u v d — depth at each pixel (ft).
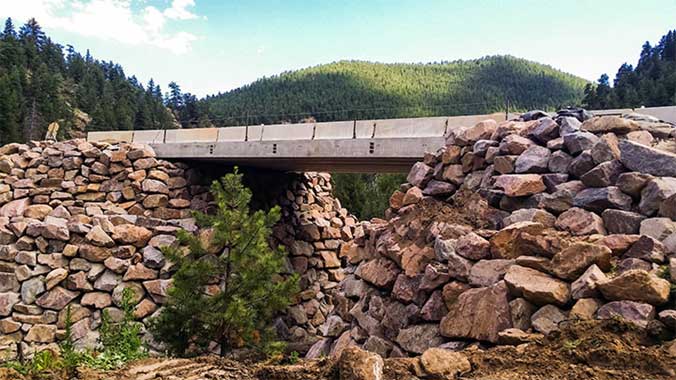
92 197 47.32
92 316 38.24
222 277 27.58
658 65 161.89
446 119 36.42
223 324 24.61
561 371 11.85
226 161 48.39
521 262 16.78
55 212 45.75
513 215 21.59
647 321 12.94
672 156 19.12
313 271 53.42
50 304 38.11
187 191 48.11
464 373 12.43
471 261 19.20
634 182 18.92
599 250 15.30
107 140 52.65
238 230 27.07
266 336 26.00
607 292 14.02
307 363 14.62
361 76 365.61
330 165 47.93
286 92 328.49
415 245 23.38
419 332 19.24
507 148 25.41
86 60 265.75
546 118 25.81
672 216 17.28
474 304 16.79
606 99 135.23
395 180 81.92
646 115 26.63
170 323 24.81
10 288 39.27
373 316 23.08
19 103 143.54
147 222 43.11
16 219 43.09
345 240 58.65
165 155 48.96
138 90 244.01
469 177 26.81
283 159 44.01
